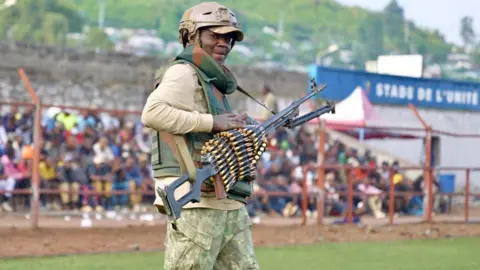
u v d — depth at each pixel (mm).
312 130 23281
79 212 17562
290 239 14945
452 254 13484
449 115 28359
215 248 6148
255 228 16031
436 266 12070
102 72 25203
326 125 17594
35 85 24141
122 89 25531
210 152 5945
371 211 19875
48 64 24406
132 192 14891
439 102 28125
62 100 24453
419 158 27094
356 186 19906
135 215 17984
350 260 12562
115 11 131250
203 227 6074
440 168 18781
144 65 26016
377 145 25750
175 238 6168
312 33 140875
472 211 24500
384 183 20141
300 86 28344
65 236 13797
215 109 6105
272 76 27703
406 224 18094
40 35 85875
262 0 162125
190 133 6043
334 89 25375
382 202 20359
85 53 25000
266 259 12461
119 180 18297
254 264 6363
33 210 14367
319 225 16906
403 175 21328
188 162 5895
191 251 6090
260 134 6129
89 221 15727
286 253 13203
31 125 17594
